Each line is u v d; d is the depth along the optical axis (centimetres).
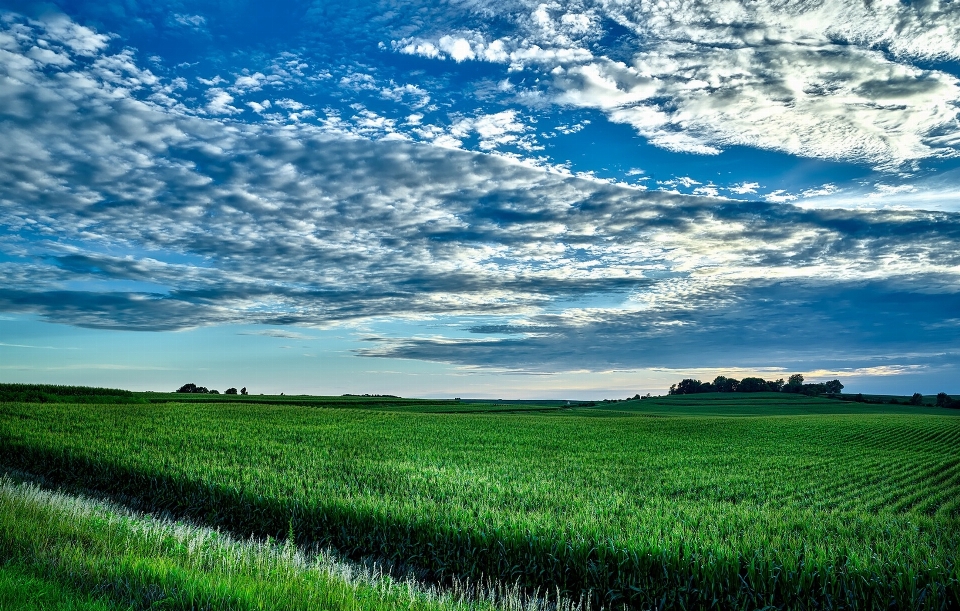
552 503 1759
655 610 1130
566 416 9238
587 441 4409
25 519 1039
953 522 1767
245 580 841
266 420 4931
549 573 1241
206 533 1295
